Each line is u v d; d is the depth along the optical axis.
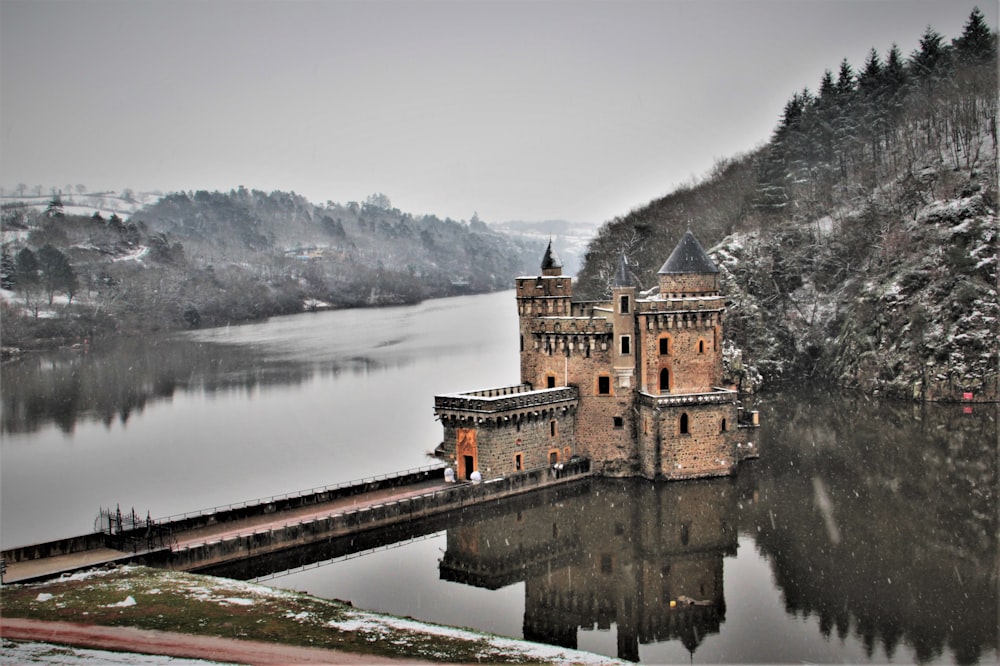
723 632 70.44
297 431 160.00
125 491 126.94
